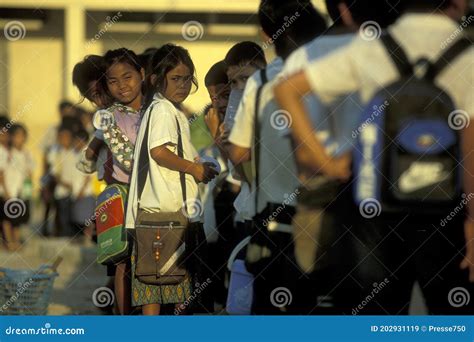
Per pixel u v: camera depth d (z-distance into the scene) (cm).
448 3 765
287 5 841
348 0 771
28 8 1673
